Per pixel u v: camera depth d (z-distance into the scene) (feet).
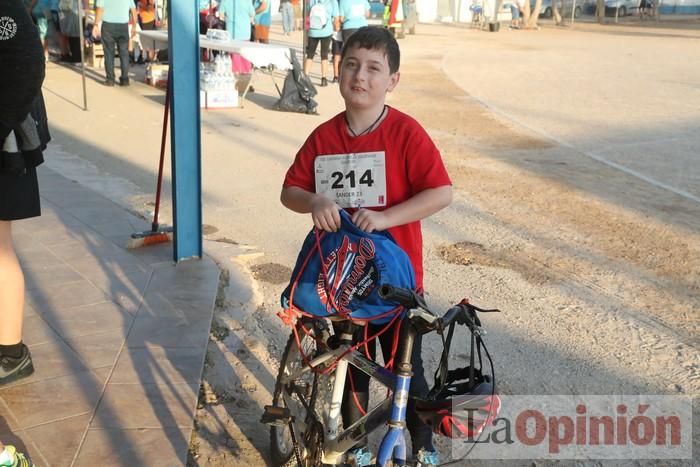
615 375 13.46
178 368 12.62
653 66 63.16
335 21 49.06
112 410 11.34
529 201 23.97
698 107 42.45
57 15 54.49
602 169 28.25
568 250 19.71
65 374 12.28
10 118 10.02
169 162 27.55
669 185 26.14
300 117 37.76
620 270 18.42
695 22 130.21
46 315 14.37
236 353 13.52
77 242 18.34
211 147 30.22
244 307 15.40
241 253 18.39
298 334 9.49
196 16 16.10
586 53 74.23
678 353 14.32
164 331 13.91
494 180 26.37
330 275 8.27
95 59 52.85
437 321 7.09
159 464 10.18
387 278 8.09
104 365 12.61
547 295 16.83
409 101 43.42
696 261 19.10
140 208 21.85
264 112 38.78
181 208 16.96
